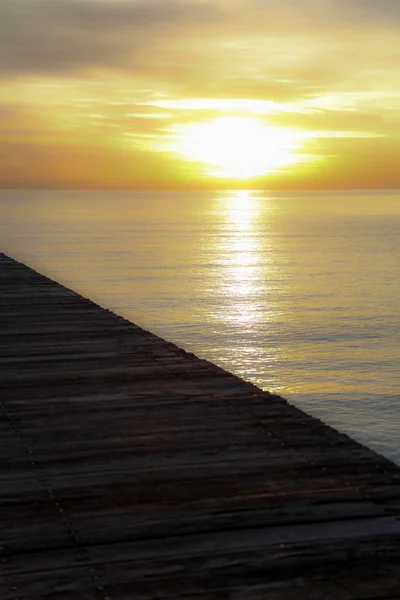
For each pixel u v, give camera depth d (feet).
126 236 175.01
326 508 14.67
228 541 13.29
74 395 23.67
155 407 22.21
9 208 414.41
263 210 403.13
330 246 148.56
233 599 11.41
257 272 97.76
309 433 19.58
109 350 30.99
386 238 175.52
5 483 16.17
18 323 37.78
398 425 31.76
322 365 43.14
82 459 17.70
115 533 13.61
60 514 14.47
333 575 12.08
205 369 27.43
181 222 255.29
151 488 15.80
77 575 12.12
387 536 13.44
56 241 156.35
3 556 12.76
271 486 15.84
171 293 75.77
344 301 70.44
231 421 20.72
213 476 16.47
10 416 21.35
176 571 12.24
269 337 51.78
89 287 81.05
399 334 53.16
